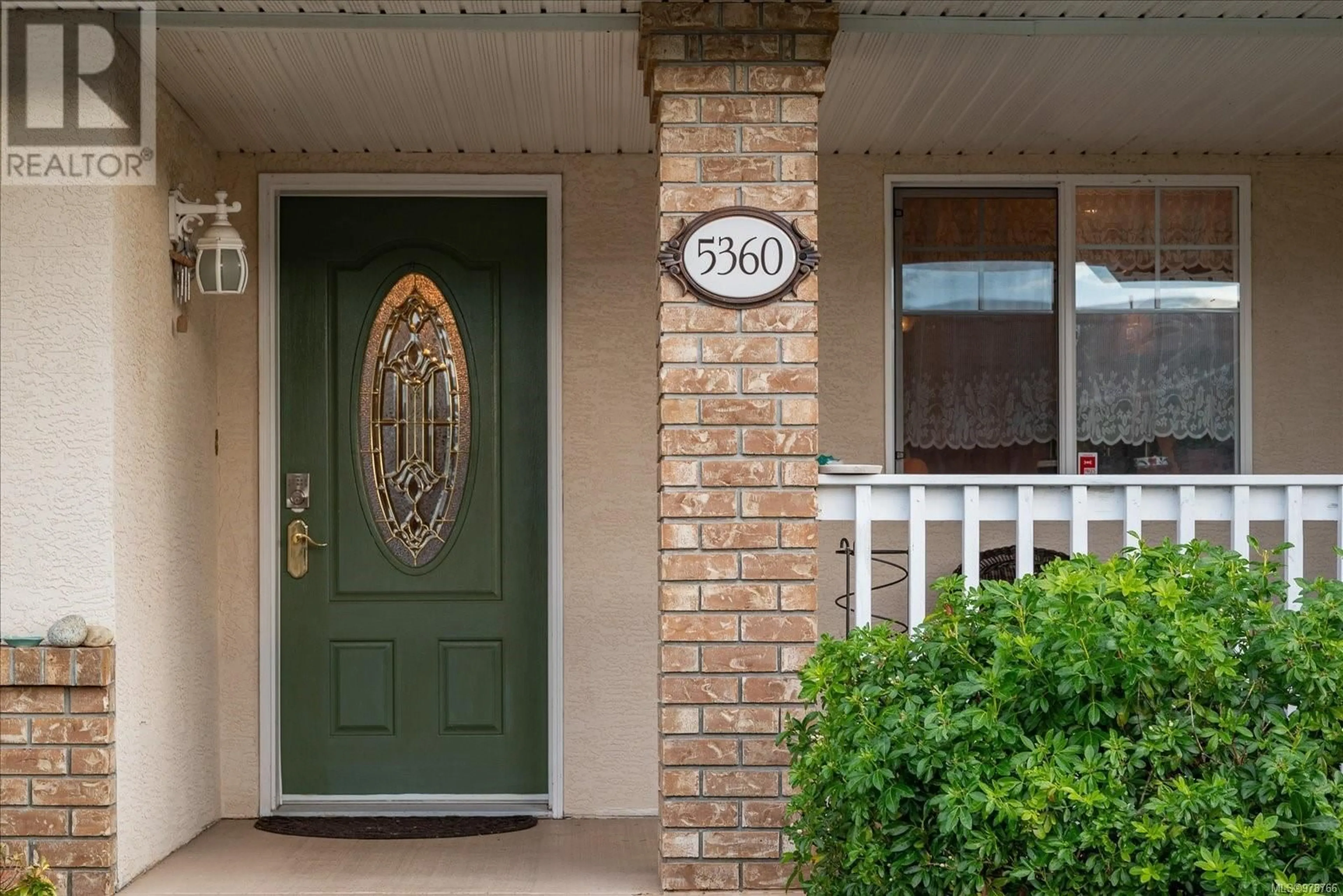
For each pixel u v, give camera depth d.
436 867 4.34
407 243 5.29
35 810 3.89
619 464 5.22
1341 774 2.77
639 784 5.19
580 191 5.25
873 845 2.91
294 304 5.25
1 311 3.94
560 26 3.91
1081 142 5.15
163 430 4.45
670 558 3.90
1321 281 5.36
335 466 5.25
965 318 5.33
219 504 5.12
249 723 5.13
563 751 5.18
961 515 4.00
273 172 5.18
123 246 4.04
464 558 5.26
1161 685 2.77
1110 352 5.34
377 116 4.76
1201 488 3.99
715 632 3.91
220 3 3.80
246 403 5.17
